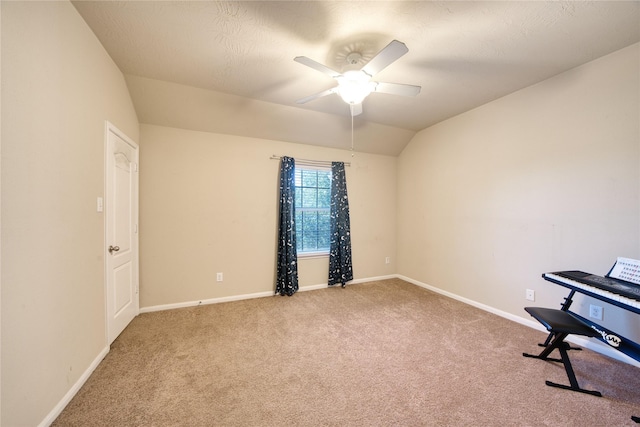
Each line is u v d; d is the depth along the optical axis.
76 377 1.59
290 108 3.08
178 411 1.45
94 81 1.81
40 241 1.29
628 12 1.56
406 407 1.49
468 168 3.15
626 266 1.79
